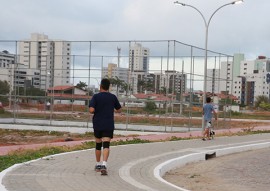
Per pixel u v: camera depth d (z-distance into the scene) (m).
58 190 7.74
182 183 10.65
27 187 7.83
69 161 11.41
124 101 33.09
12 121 35.12
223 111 34.44
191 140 20.30
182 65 31.06
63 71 40.12
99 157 10.07
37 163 10.86
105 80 9.87
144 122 33.22
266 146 20.08
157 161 12.47
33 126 32.97
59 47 47.72
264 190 10.05
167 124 32.16
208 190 9.86
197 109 32.59
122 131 30.38
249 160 15.45
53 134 29.33
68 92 35.78
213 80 33.72
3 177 8.72
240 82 148.62
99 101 9.68
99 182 8.75
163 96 31.67
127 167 11.04
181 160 13.42
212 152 15.80
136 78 34.69
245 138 22.72
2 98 37.94
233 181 11.18
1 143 21.44
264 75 148.38
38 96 34.81
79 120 34.47
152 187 8.60
